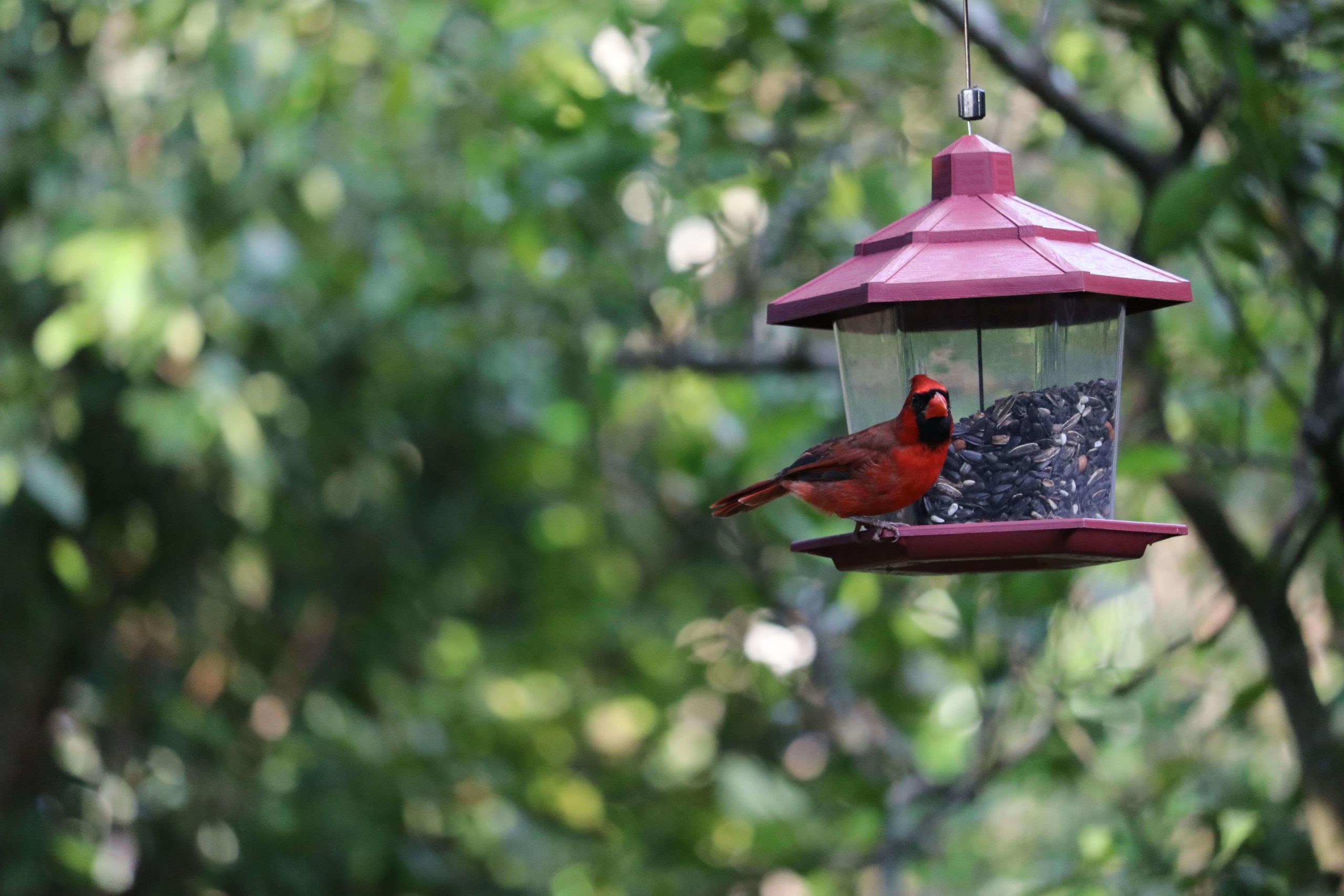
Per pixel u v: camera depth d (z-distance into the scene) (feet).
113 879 51.67
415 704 55.01
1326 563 32.78
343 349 50.31
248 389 45.85
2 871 46.19
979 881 40.55
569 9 35.96
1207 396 33.76
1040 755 35.70
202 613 50.85
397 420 54.85
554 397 49.98
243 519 45.98
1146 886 28.81
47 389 42.52
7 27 42.70
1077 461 23.61
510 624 64.49
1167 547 41.11
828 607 44.96
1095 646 36.63
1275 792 35.24
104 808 50.24
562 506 58.90
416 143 47.60
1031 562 22.38
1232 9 27.25
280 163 40.34
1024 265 21.08
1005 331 23.44
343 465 52.80
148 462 46.16
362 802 50.88
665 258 40.91
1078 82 37.17
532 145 36.83
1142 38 29.12
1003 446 23.57
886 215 35.99
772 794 42.24
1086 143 32.89
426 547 59.00
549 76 35.50
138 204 40.65
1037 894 30.50
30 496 43.55
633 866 49.29
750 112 36.76
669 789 53.26
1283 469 31.09
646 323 41.65
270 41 38.11
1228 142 28.32
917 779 40.88
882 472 21.57
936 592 40.88
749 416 43.06
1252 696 30.42
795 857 40.60
